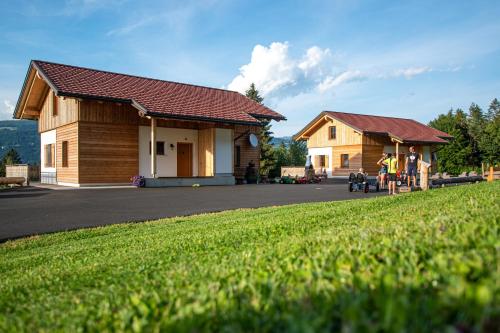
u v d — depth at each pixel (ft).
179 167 77.61
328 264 8.59
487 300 4.75
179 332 6.09
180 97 76.74
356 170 108.99
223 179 75.31
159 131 74.84
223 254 14.61
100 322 7.69
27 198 48.11
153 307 7.91
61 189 60.29
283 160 215.51
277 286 7.66
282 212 31.12
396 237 10.77
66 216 35.29
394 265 7.83
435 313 4.95
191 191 58.59
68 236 27.32
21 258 20.86
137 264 15.16
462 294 5.18
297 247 12.30
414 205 24.00
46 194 52.80
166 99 72.18
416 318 4.93
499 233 9.14
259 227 21.16
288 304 6.51
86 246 22.94
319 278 7.41
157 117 64.54
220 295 7.55
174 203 44.27
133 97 67.56
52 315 9.07
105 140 67.21
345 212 25.25
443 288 5.79
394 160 52.54
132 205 42.50
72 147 66.95
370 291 6.42
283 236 17.56
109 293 10.68
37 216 35.24
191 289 8.93
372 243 10.51
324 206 32.68
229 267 10.98
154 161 65.98
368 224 16.60
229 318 6.43
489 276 6.05
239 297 7.53
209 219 31.73
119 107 68.69
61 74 67.41
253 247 15.39
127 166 69.67
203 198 49.34
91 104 65.62
